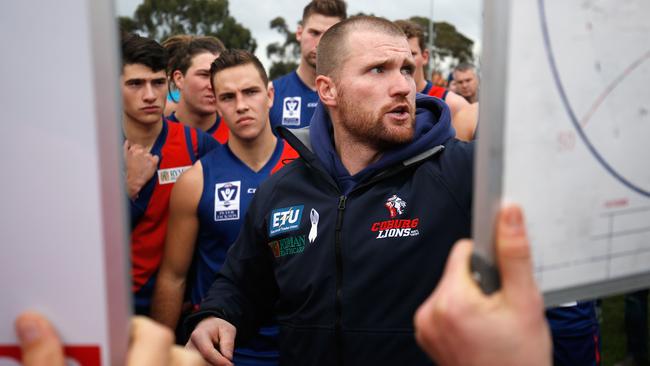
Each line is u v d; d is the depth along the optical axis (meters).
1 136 0.55
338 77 1.40
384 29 1.37
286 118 3.52
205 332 1.40
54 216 0.56
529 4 0.56
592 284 0.64
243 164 2.21
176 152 2.51
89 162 0.55
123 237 0.57
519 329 0.51
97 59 0.53
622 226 0.65
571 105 0.60
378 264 1.29
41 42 0.53
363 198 1.35
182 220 2.21
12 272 0.57
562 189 0.60
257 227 1.52
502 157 0.55
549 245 0.61
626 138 0.65
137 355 0.59
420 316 0.58
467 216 1.30
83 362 0.58
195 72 3.10
